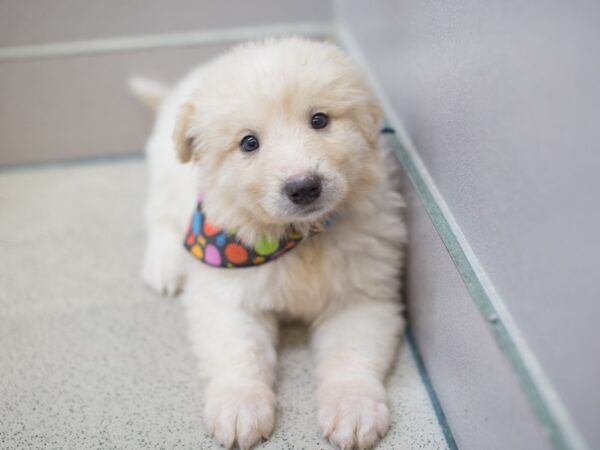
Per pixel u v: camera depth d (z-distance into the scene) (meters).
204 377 0.38
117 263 0.51
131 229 0.55
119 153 0.66
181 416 0.36
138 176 0.63
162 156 0.50
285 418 0.36
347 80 0.36
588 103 0.19
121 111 0.65
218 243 0.38
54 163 0.66
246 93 0.34
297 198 0.33
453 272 0.31
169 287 0.47
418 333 0.40
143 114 0.65
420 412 0.35
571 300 0.21
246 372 0.36
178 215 0.47
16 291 0.48
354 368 0.36
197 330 0.39
